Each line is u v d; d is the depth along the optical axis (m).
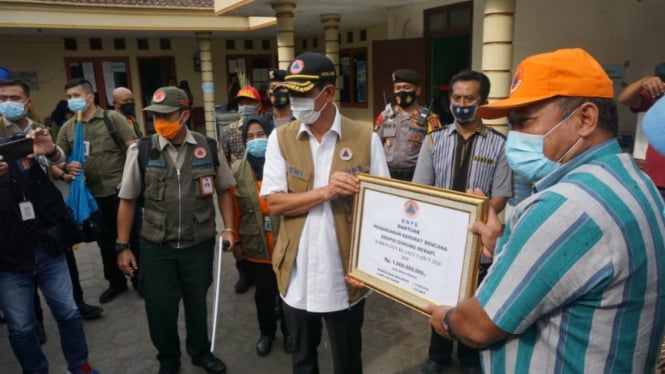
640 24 4.24
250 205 2.87
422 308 1.57
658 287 0.99
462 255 1.48
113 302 3.98
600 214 0.95
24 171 2.49
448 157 2.57
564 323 1.01
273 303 3.09
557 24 4.97
